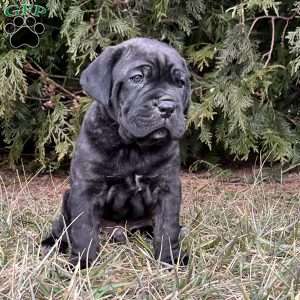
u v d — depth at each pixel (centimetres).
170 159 161
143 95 154
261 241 167
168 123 154
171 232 163
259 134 232
